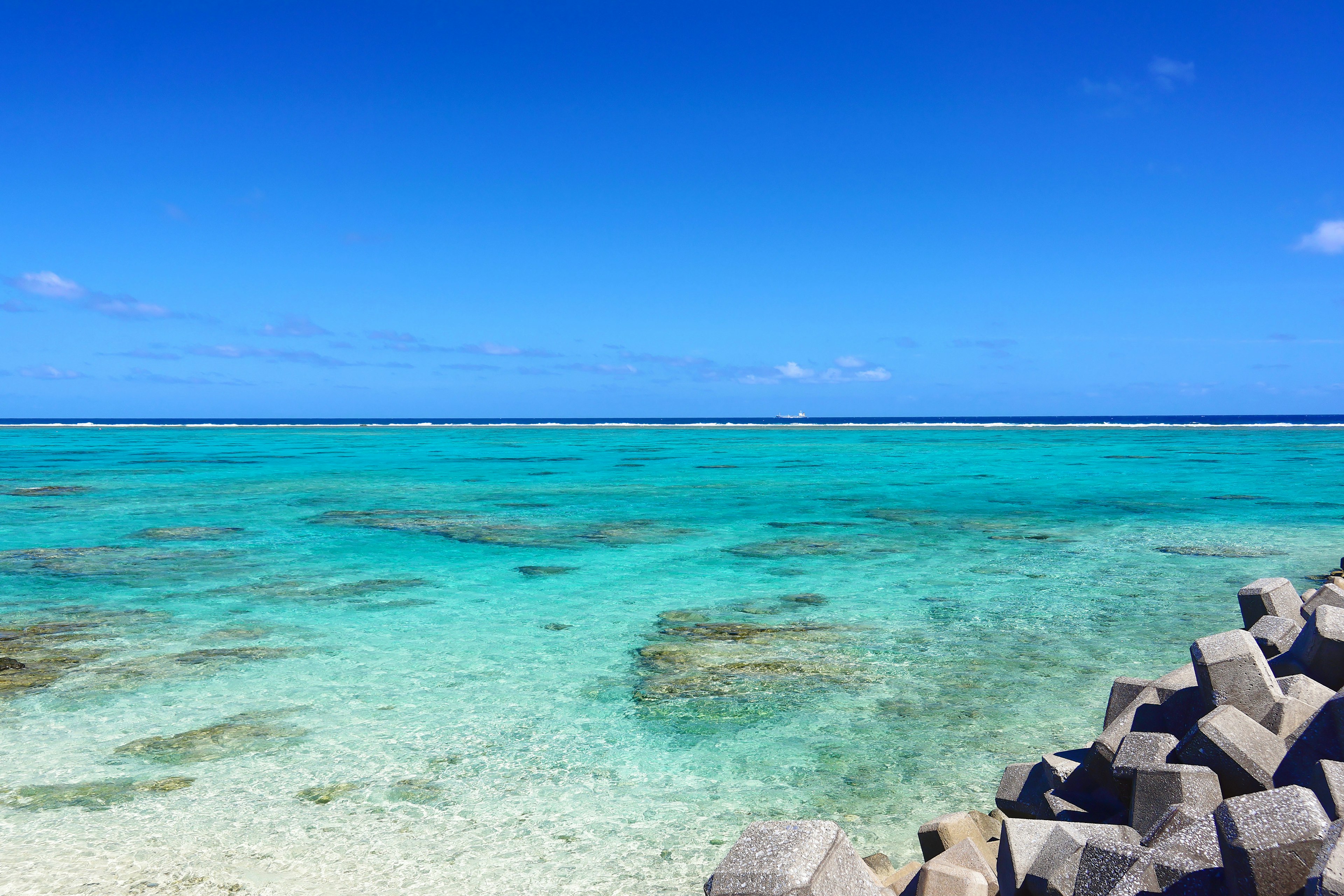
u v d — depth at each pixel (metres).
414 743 7.54
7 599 13.51
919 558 17.36
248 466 46.12
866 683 9.13
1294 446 67.75
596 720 8.09
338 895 5.19
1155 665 9.73
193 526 22.00
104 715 8.17
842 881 3.58
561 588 14.39
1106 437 89.25
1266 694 4.87
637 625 11.79
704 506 26.89
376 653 10.38
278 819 6.13
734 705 8.50
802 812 6.26
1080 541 19.52
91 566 16.41
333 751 7.35
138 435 100.88
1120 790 4.87
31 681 9.23
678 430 133.75
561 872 5.45
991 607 12.78
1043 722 7.97
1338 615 5.71
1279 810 3.45
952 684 9.09
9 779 6.75
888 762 7.10
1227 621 11.80
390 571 15.95
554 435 103.69
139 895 5.16
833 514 24.77
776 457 55.31
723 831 5.98
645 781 6.78
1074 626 11.57
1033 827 4.50
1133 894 3.64
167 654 10.28
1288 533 20.72
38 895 5.12
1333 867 2.89
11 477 37.69
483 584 14.70
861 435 102.50
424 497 29.72
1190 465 45.12
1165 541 19.45
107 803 6.36
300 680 9.31
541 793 6.57
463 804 6.38
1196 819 3.92
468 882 5.34
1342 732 4.04
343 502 28.06
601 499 28.92
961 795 6.51
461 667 9.78
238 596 13.75
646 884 5.32
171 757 7.20
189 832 5.93
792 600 13.35
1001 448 65.75
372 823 6.09
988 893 4.34
